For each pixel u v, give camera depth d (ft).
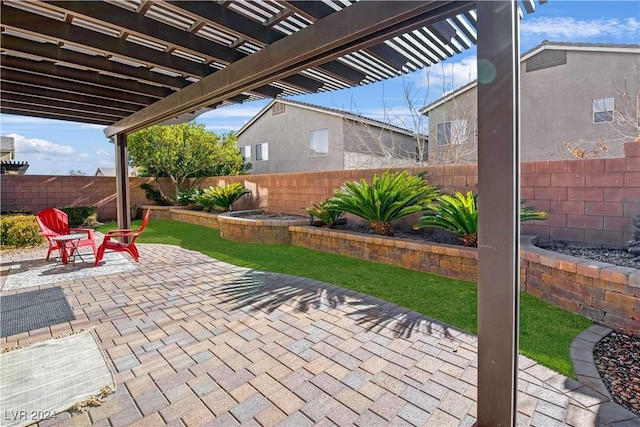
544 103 35.42
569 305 11.72
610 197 14.47
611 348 9.31
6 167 49.85
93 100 18.45
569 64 33.96
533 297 13.15
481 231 6.28
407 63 14.60
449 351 9.59
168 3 8.84
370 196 20.34
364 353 9.55
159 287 15.67
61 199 40.16
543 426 6.61
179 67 13.24
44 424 7.03
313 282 15.97
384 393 7.82
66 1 8.82
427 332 10.71
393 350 9.68
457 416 7.07
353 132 45.57
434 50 13.47
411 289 14.70
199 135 46.98
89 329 11.34
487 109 6.11
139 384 8.30
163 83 15.19
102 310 12.96
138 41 12.10
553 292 12.41
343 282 15.89
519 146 6.02
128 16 9.93
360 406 7.41
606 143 29.89
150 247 25.31
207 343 10.27
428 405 7.41
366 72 15.46
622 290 10.09
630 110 30.27
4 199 36.88
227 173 52.65
